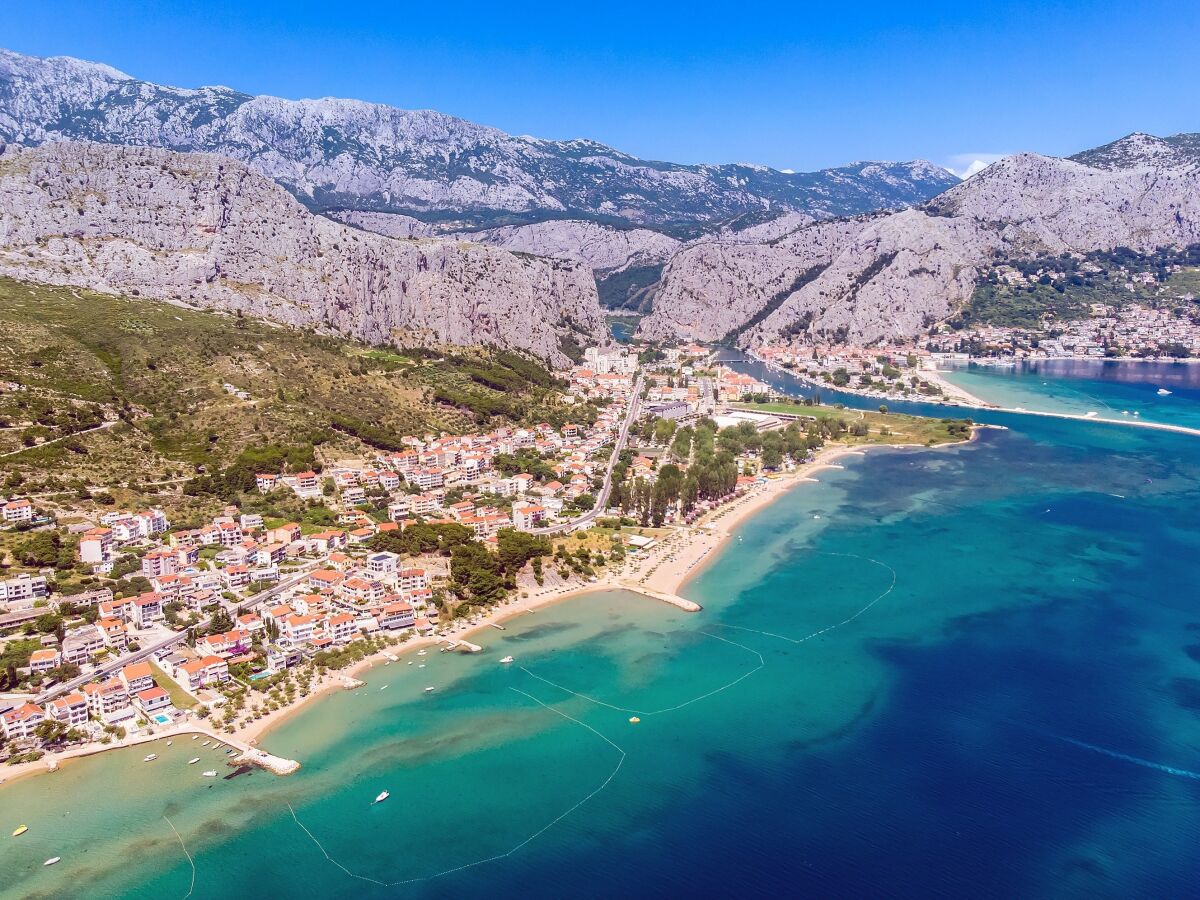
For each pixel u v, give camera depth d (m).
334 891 152.12
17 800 174.62
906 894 150.25
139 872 156.50
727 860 158.75
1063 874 154.50
